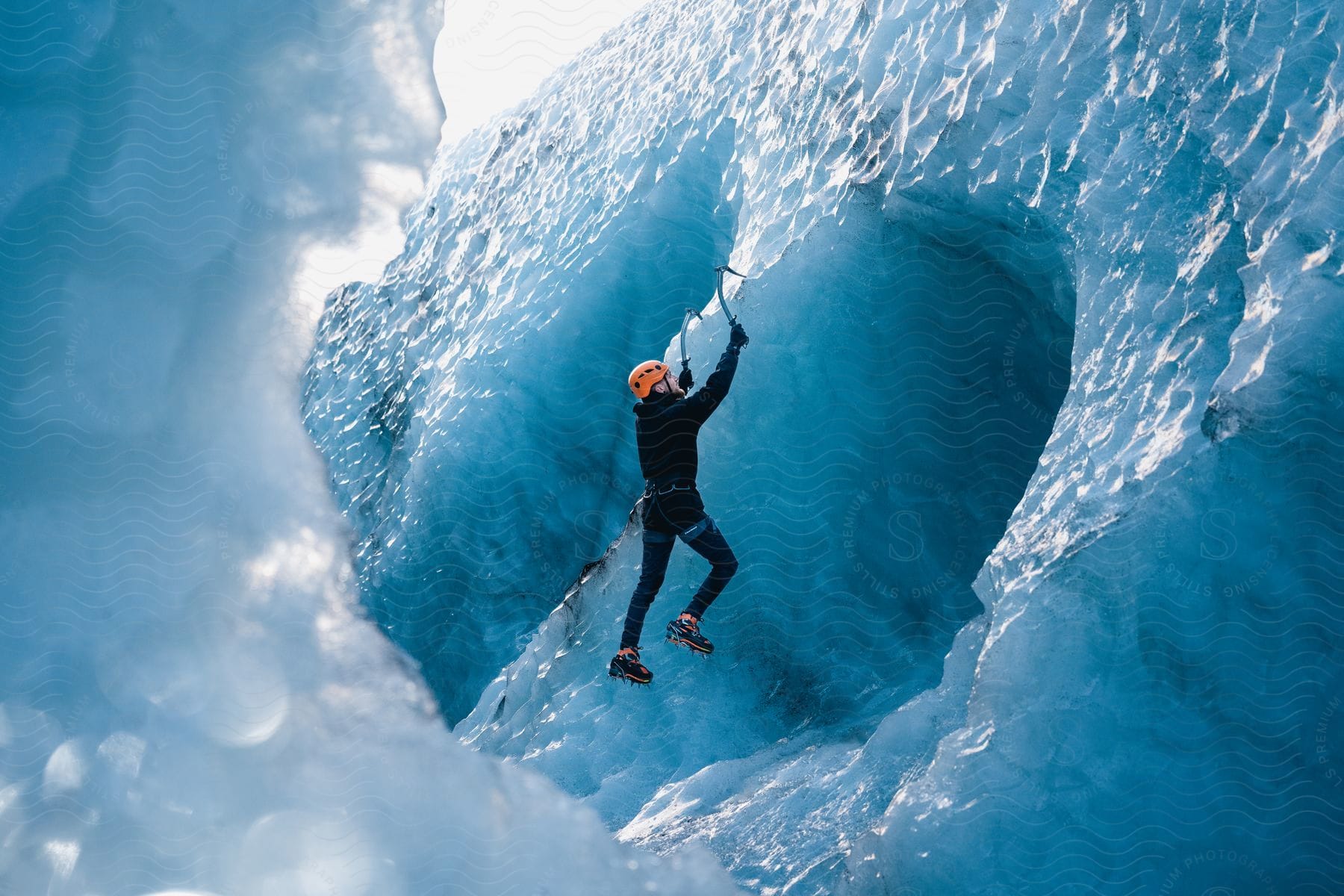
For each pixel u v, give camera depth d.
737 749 4.09
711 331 4.62
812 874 3.03
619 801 4.06
